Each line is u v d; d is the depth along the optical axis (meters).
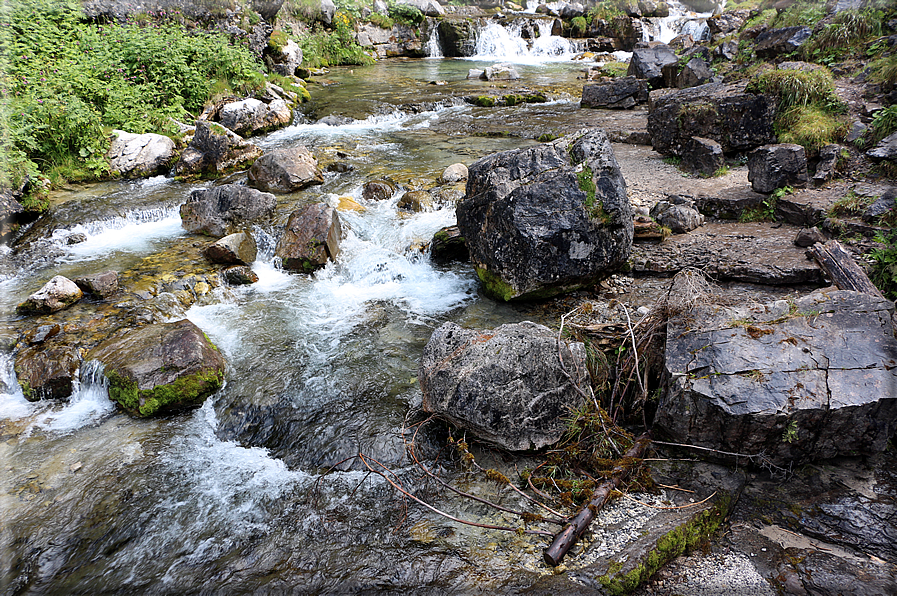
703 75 11.43
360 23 21.33
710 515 3.39
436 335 4.44
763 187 6.72
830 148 6.98
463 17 22.67
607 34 21.81
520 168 5.59
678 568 3.15
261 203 7.71
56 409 4.79
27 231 7.82
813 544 3.21
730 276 5.52
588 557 3.20
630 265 5.96
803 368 3.59
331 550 3.45
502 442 3.94
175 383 4.67
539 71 18.22
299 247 6.84
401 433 4.27
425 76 17.70
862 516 3.30
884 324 3.71
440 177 8.83
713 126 8.27
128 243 7.53
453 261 6.96
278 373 5.02
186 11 13.41
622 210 5.51
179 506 3.83
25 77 9.45
